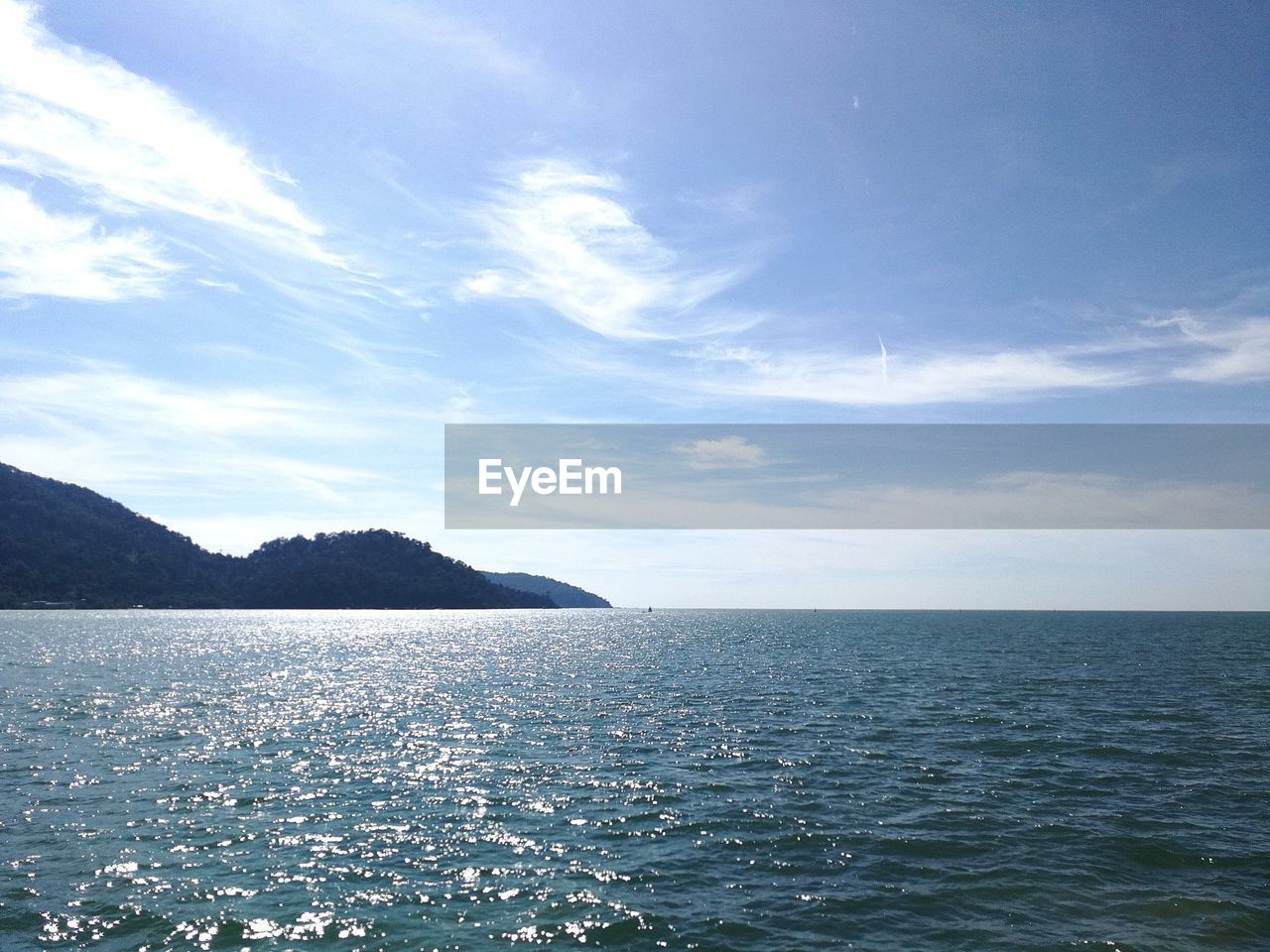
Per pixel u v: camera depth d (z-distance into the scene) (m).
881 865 19.05
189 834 21.52
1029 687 54.78
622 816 23.19
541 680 62.50
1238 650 95.81
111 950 14.72
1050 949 14.69
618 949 14.73
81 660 78.75
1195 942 14.99
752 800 24.84
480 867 19.03
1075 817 22.86
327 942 15.02
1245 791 25.70
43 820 22.64
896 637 134.88
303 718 42.38
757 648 105.25
